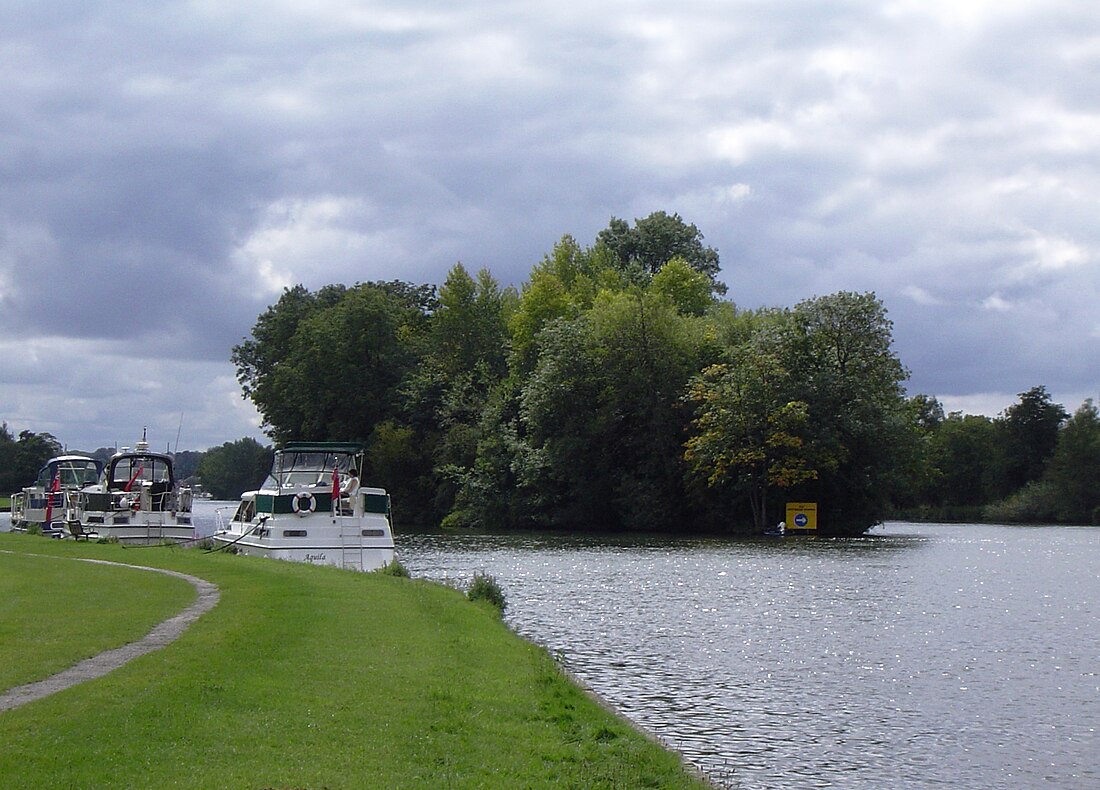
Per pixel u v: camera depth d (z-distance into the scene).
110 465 51.47
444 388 105.44
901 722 19.17
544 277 105.25
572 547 63.97
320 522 39.25
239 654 16.72
